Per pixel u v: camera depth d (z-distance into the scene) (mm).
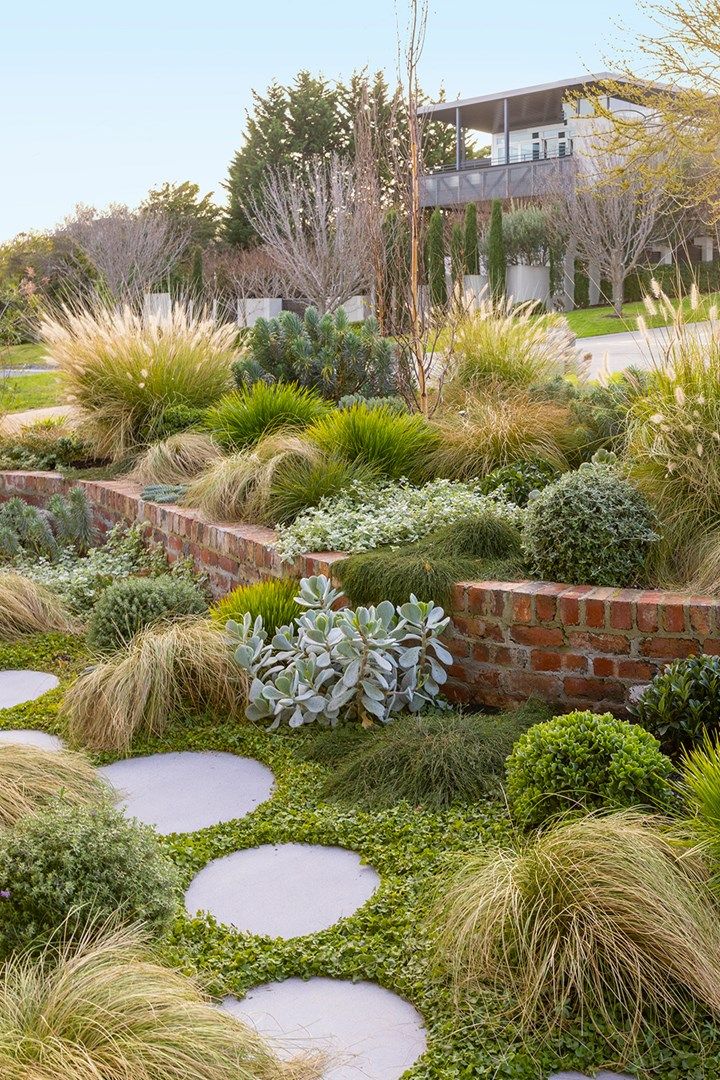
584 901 2703
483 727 4230
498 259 26922
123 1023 2311
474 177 32469
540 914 2744
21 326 15164
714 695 3854
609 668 4477
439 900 3047
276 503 6539
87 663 5801
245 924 3182
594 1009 2602
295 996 2820
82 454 10094
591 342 19391
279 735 4699
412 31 8703
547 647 4609
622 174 11211
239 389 9344
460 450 6707
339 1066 2508
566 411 7160
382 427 6883
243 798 4141
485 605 4754
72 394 9891
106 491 8523
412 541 5598
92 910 2783
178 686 4980
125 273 32062
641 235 24000
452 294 9414
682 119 10625
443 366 8641
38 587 6844
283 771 4305
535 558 4895
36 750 4031
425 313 9031
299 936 3074
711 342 5246
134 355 9664
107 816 3127
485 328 8695
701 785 3064
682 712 3850
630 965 2590
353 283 23562
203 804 4102
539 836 3143
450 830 3621
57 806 3271
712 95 10469
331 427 7059
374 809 3861
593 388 7797
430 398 8742
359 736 4480
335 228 25250
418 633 4703
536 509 4949
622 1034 2523
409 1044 2594
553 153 35156
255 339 9211
